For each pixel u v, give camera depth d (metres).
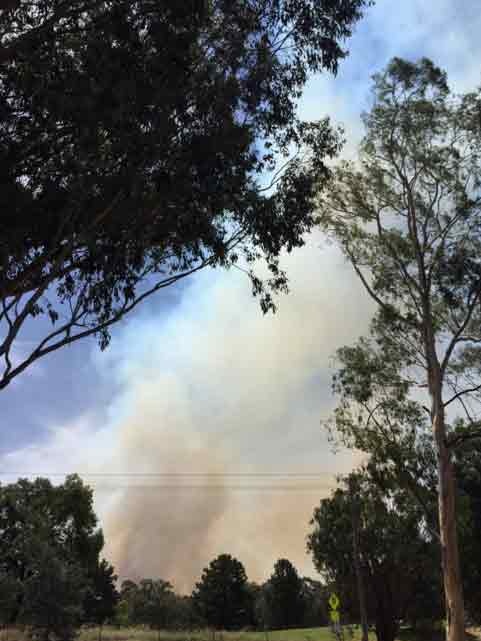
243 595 100.81
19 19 10.85
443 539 25.89
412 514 40.81
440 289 28.62
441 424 27.53
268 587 96.81
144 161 11.54
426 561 41.44
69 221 11.71
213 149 11.93
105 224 12.27
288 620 93.00
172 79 11.01
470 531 44.91
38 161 11.48
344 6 13.20
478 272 27.92
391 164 30.20
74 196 11.24
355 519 37.62
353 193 30.89
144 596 93.50
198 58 12.33
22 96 10.70
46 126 10.95
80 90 10.38
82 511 70.06
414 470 31.94
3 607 47.50
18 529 61.38
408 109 29.03
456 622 24.27
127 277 13.30
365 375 31.27
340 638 40.56
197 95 11.84
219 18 12.77
